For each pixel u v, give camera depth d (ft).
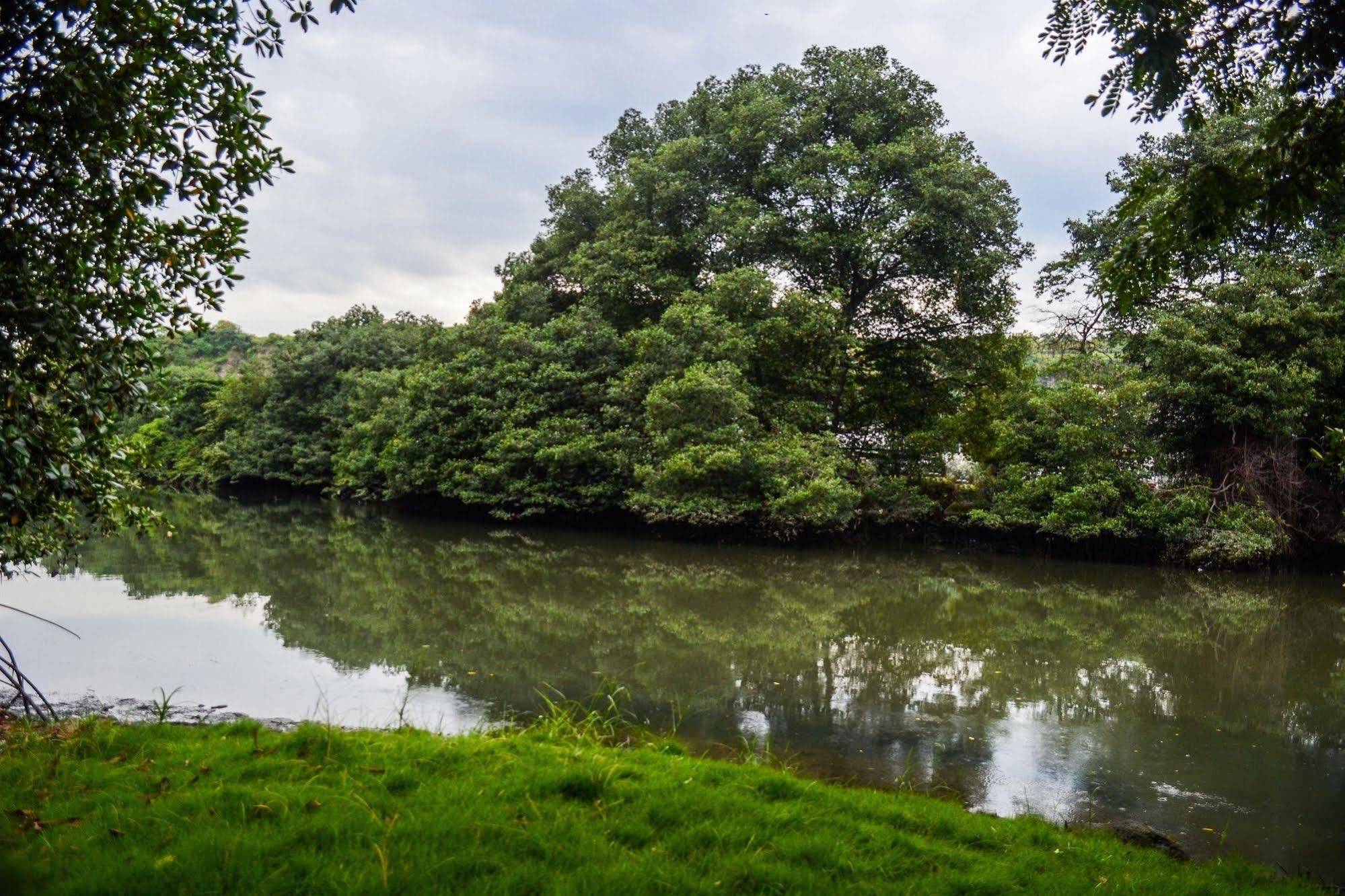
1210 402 66.85
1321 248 66.74
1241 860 17.26
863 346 90.84
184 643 34.76
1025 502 71.92
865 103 90.79
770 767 22.54
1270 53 16.31
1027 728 28.04
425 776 16.17
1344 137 16.22
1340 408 65.10
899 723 28.04
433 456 93.25
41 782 15.42
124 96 15.43
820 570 65.92
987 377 92.27
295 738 17.85
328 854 12.32
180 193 17.01
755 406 78.59
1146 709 31.07
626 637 40.19
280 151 17.71
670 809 14.96
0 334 15.74
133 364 19.20
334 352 135.85
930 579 62.95
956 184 81.92
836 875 12.91
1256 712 31.30
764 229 85.15
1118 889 13.62
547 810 14.65
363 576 56.08
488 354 94.32
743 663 35.99
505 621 42.93
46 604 42.04
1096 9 16.88
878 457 86.89
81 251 16.63
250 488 156.76
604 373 87.66
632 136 108.37
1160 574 66.95
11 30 14.42
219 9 16.40
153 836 12.85
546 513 88.48
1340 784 23.58
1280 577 66.08
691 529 80.28
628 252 90.02
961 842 15.58
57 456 18.07
